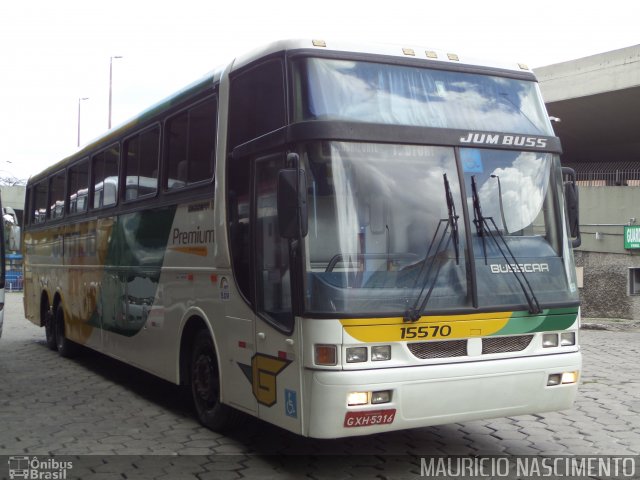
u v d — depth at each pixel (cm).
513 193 609
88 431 729
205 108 729
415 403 541
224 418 700
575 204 636
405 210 563
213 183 693
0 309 1043
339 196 548
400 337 538
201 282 716
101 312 1040
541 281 600
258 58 627
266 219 598
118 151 989
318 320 527
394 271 549
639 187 1925
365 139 562
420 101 601
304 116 566
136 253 900
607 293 1969
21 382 1029
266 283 596
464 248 573
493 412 575
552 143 638
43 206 1440
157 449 659
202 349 732
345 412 522
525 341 591
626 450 651
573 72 2050
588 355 1257
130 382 1030
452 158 591
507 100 641
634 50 1905
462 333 559
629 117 2298
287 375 559
